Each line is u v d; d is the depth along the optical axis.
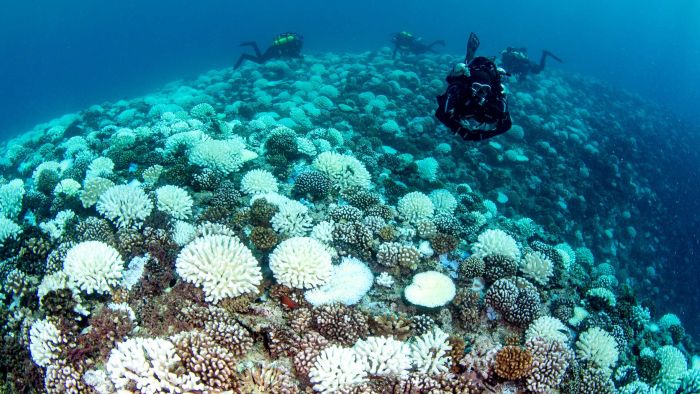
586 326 6.57
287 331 4.56
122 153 9.25
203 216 6.82
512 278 6.43
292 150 9.70
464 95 5.39
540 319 5.88
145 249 5.94
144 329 4.62
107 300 5.16
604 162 18.73
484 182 14.65
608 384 5.62
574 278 8.09
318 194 7.87
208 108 12.99
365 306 5.58
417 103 17.38
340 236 6.35
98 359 4.38
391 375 4.38
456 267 6.70
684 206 21.42
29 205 8.55
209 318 4.57
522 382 4.87
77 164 9.80
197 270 4.80
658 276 17.83
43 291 4.93
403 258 6.05
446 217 7.70
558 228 14.52
